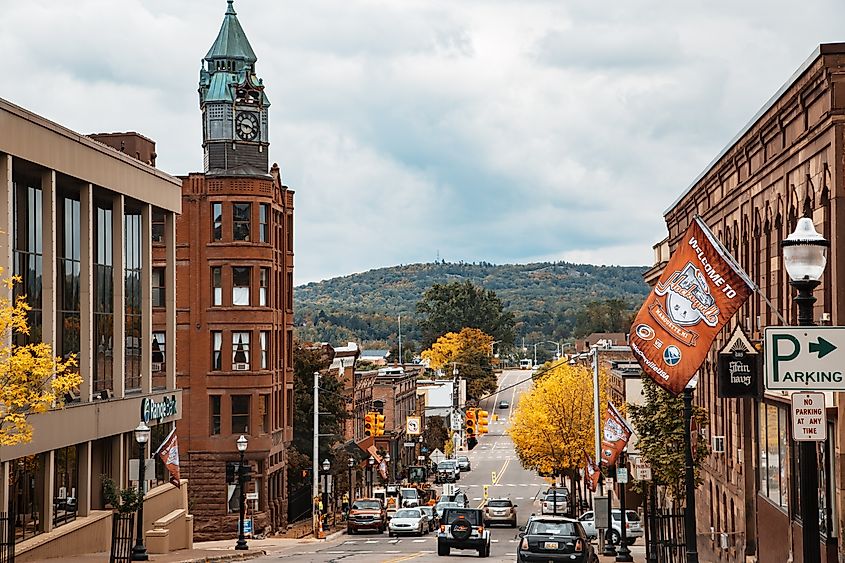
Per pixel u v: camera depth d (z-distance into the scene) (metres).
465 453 151.62
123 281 43.41
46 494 35.66
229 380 64.31
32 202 36.16
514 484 115.19
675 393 23.70
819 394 13.98
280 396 69.38
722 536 40.31
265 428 65.56
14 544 29.84
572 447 75.94
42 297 35.88
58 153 36.06
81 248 39.72
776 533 32.94
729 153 38.31
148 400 45.22
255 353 64.81
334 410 80.19
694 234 23.41
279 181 69.00
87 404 38.69
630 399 75.19
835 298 24.77
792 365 13.97
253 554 42.03
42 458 35.69
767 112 31.55
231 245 64.75
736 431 39.59
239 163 65.62
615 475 51.12
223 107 65.56
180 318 64.69
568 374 80.19
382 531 64.31
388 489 88.19
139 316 47.09
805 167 28.08
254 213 65.19
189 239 64.94
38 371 25.19
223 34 67.06
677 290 23.52
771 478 34.12
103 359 42.53
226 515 63.47
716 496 44.31
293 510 75.50
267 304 65.81
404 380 128.75
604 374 88.44
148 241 46.78
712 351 44.53
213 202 65.06
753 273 35.56
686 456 27.08
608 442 42.38
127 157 43.16
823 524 26.31
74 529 37.44
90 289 39.72
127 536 35.09
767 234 33.50
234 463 64.06
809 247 14.06
